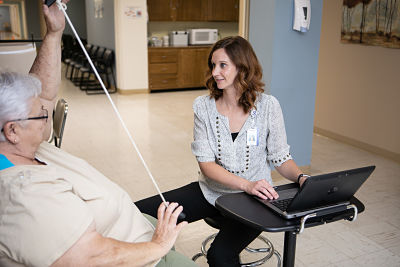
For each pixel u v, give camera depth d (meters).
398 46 4.20
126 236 1.42
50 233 1.10
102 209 1.33
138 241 1.45
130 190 3.64
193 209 2.03
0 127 1.20
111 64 8.73
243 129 1.93
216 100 2.01
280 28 3.46
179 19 9.05
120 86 8.45
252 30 3.70
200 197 2.07
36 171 1.19
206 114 1.99
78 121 6.06
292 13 3.48
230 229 1.86
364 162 4.40
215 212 2.08
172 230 1.39
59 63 1.74
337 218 1.54
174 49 8.69
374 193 3.59
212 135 1.99
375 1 4.42
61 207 1.13
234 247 1.81
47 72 1.70
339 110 5.13
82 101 7.61
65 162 1.41
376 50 4.52
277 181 3.85
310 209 1.54
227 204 1.63
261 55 3.63
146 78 8.56
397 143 4.39
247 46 1.88
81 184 1.30
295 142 3.85
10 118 1.20
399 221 3.10
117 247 1.22
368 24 4.55
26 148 1.26
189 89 9.29
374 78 4.58
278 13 3.42
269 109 1.94
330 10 5.08
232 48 1.85
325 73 5.28
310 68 3.71
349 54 4.88
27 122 1.23
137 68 8.42
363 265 2.54
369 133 4.75
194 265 1.58
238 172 2.00
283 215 1.50
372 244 2.78
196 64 9.02
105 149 4.79
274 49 3.49
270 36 3.49
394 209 3.29
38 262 1.10
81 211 1.16
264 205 1.62
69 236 1.11
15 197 1.11
